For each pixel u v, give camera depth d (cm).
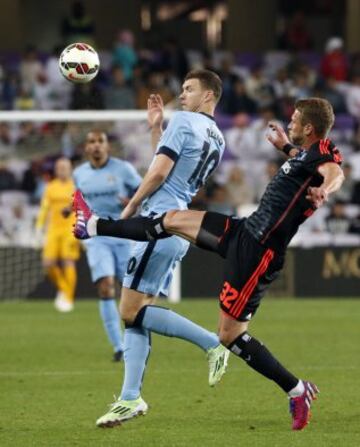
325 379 3553
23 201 7231
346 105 8869
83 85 8388
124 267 4106
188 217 2698
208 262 6500
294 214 2623
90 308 5988
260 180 7794
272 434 2669
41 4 10744
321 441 2578
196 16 12081
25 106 8494
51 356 4150
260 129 8094
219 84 2925
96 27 10675
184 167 2847
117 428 2758
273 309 5934
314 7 11875
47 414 2961
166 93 8412
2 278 6531
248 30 10500
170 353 4222
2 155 7162
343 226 7088
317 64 9644
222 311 2659
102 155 4175
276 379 2658
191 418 2902
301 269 6638
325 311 5812
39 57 9100
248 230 2636
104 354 4209
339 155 2633
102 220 2758
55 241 5791
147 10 11944
